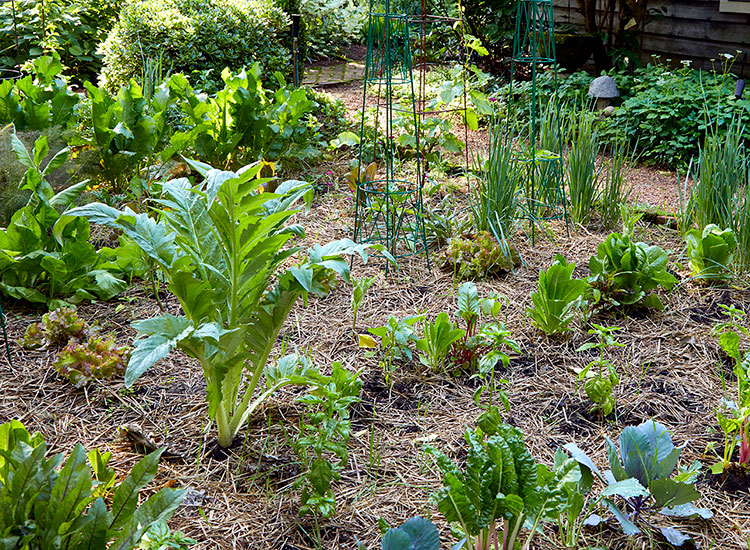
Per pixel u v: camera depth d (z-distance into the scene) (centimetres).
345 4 1312
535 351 346
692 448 275
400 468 265
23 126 488
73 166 480
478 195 520
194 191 252
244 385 314
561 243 472
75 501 178
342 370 277
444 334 321
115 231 462
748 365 270
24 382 314
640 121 697
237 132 551
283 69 830
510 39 894
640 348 348
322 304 391
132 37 757
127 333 359
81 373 309
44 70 541
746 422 258
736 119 635
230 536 230
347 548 227
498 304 329
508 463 200
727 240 403
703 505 246
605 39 896
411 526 201
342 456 240
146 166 552
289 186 282
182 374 324
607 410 291
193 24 766
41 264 368
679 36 862
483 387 276
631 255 373
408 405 304
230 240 247
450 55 1005
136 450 271
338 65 1179
